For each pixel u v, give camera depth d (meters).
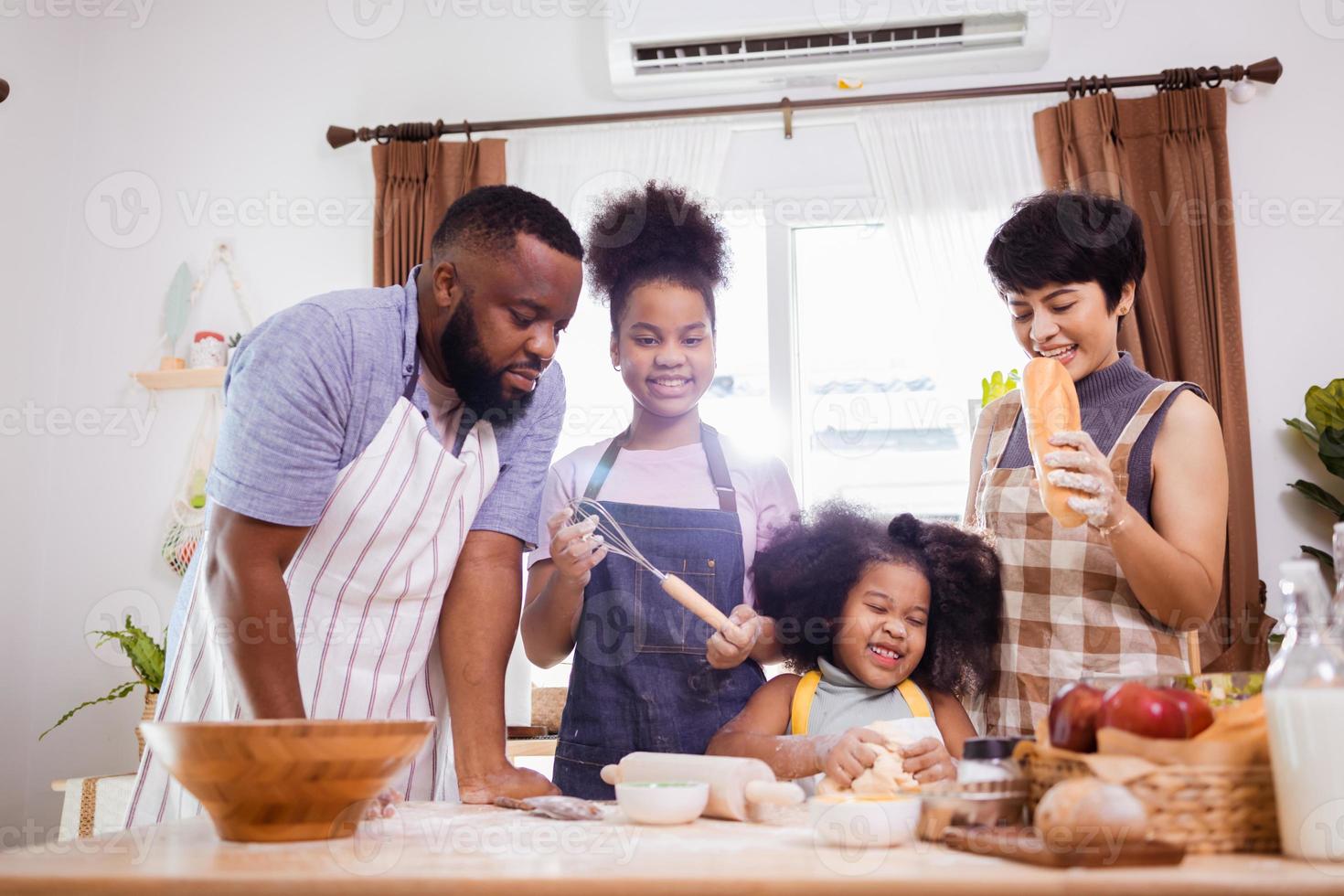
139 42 2.94
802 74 2.65
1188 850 0.68
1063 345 1.36
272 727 0.73
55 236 2.84
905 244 2.60
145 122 2.91
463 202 1.23
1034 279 1.35
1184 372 2.42
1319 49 2.62
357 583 1.23
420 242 2.68
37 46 2.80
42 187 2.80
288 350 1.13
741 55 2.64
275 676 1.10
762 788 0.88
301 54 2.91
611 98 2.81
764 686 1.34
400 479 1.22
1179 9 2.67
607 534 1.49
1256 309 2.54
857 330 2.64
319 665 1.23
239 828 0.77
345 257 2.81
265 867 0.67
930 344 2.59
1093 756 0.70
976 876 0.60
